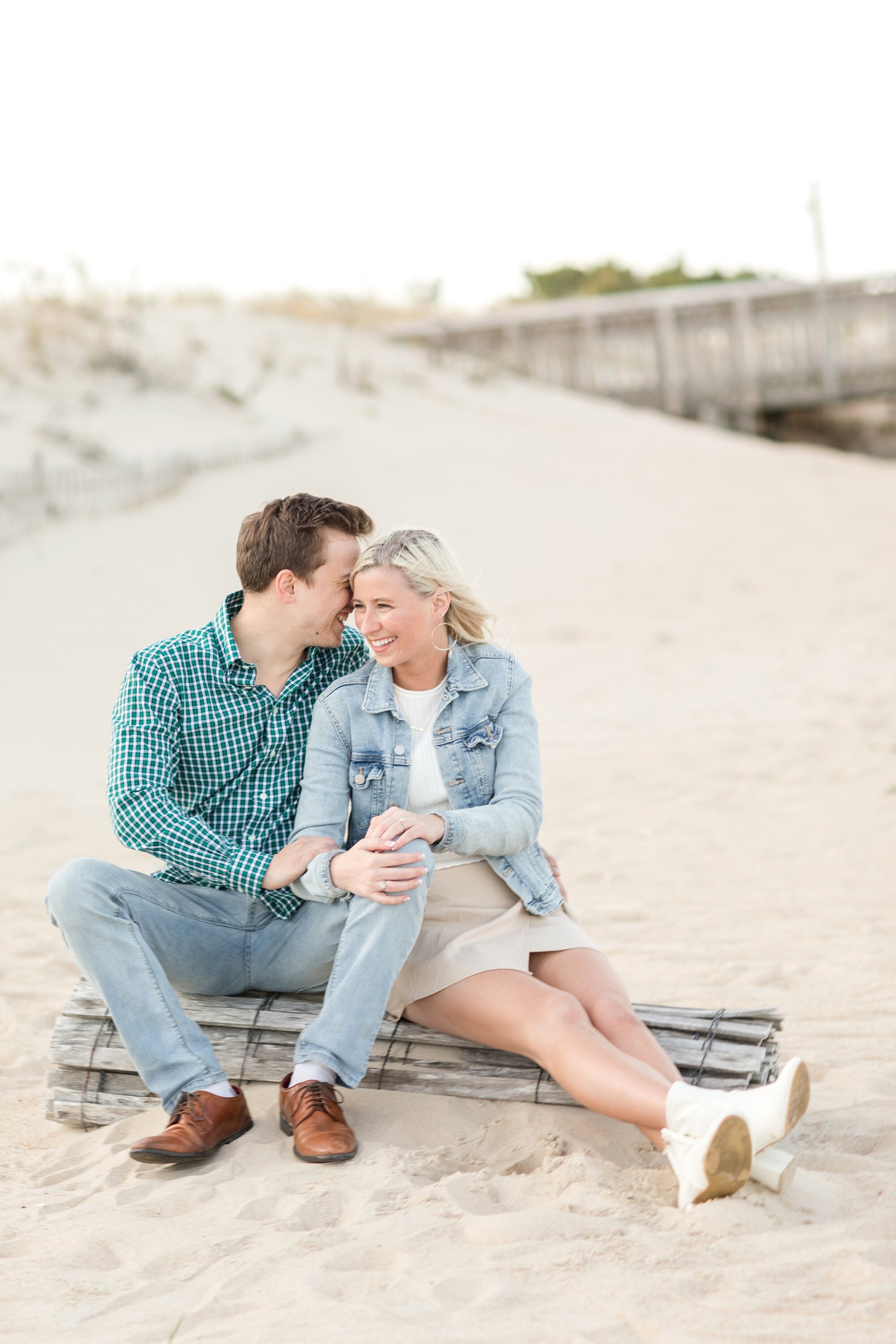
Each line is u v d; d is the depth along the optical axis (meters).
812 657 11.29
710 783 7.21
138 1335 2.23
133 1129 3.22
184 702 3.33
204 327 31.70
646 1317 2.20
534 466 24.47
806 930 4.75
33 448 18.89
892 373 35.84
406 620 3.22
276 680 3.44
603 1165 2.85
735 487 23.86
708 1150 2.54
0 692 10.09
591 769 7.74
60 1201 2.84
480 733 3.31
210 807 3.39
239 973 3.37
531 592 15.65
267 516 3.33
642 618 13.98
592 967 3.17
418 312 40.25
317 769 3.32
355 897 3.10
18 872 5.86
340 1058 3.03
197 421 23.61
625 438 29.53
